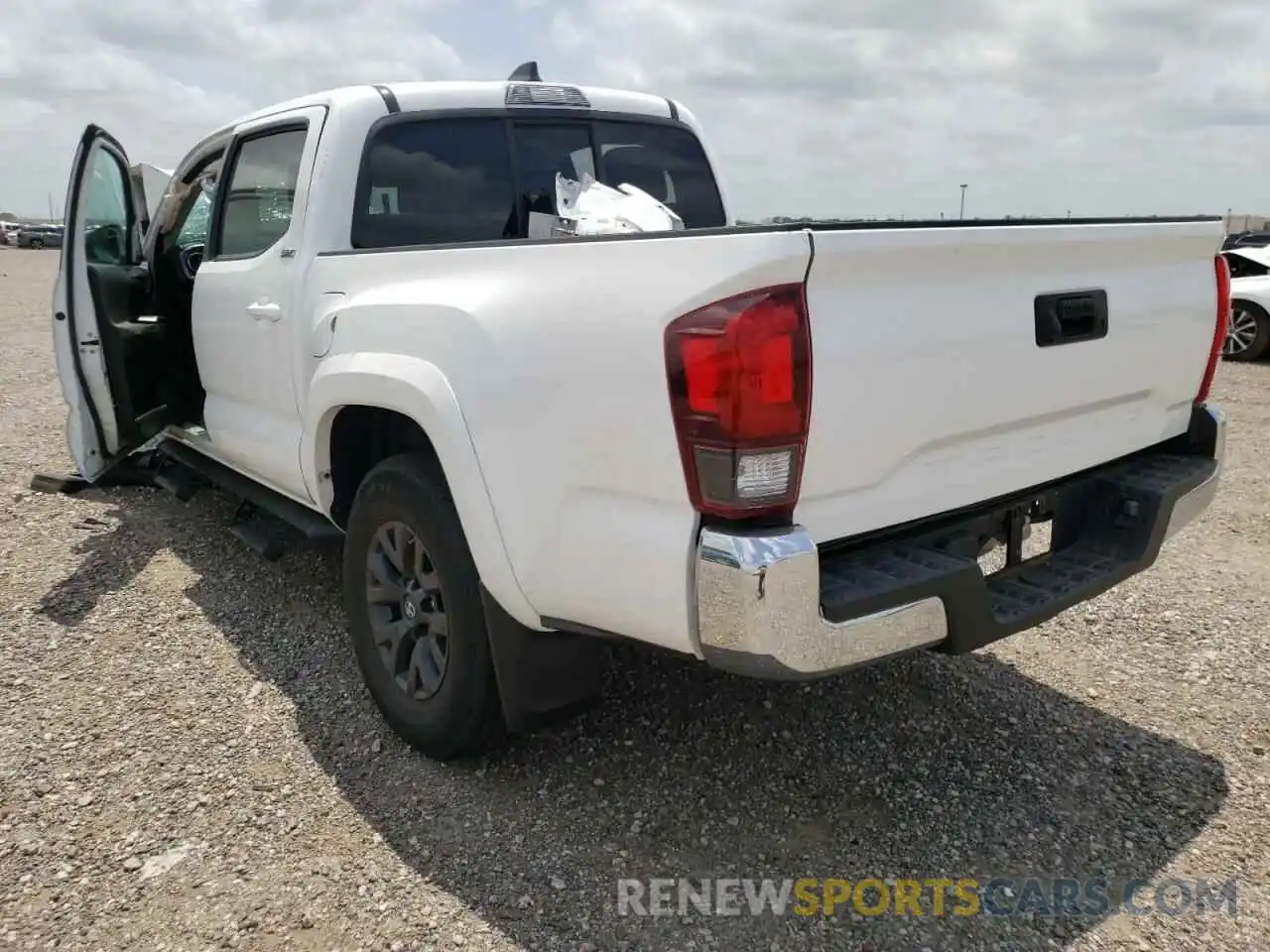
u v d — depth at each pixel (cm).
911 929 239
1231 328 1115
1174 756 312
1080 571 278
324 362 326
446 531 279
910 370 226
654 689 349
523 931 237
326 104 357
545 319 241
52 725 328
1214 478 308
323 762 308
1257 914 243
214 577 454
